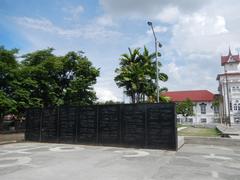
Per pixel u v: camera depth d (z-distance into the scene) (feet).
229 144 48.37
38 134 56.44
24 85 82.58
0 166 29.30
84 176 24.68
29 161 32.45
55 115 55.06
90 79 97.81
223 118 207.51
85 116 51.44
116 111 48.42
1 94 74.02
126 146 46.47
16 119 89.92
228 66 213.87
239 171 26.94
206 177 24.35
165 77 100.27
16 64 82.99
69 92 93.97
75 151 41.57
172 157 35.76
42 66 88.53
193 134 75.10
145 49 104.01
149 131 44.91
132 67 98.73
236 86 204.23
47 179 23.58
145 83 97.19
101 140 48.96
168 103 44.09
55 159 33.94
